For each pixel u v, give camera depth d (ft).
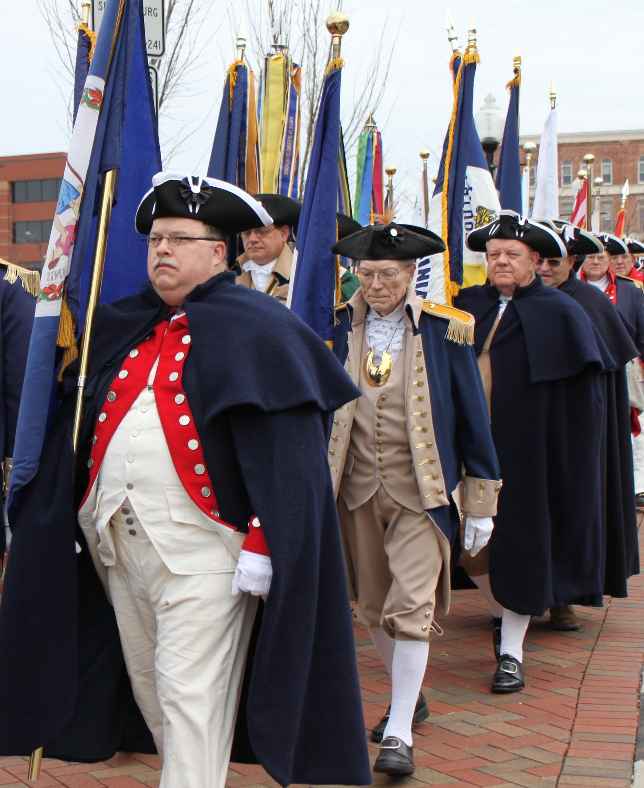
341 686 11.30
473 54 20.84
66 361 11.78
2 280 18.37
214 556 11.00
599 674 19.60
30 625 11.19
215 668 10.90
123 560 11.32
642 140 186.91
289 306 16.89
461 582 21.39
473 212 22.22
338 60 16.93
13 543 11.43
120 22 12.00
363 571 16.19
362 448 15.78
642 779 14.66
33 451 11.50
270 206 20.11
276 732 10.73
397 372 15.71
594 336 20.58
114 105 12.03
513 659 18.81
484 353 20.38
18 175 162.40
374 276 15.60
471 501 15.96
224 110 22.79
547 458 20.36
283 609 10.77
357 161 35.17
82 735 11.85
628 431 24.00
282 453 10.94
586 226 38.19
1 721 11.18
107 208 12.06
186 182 11.49
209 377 11.05
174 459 11.02
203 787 10.62
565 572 20.62
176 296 11.66
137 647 11.67
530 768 15.10
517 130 26.61
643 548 31.30
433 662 20.38
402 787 14.43
